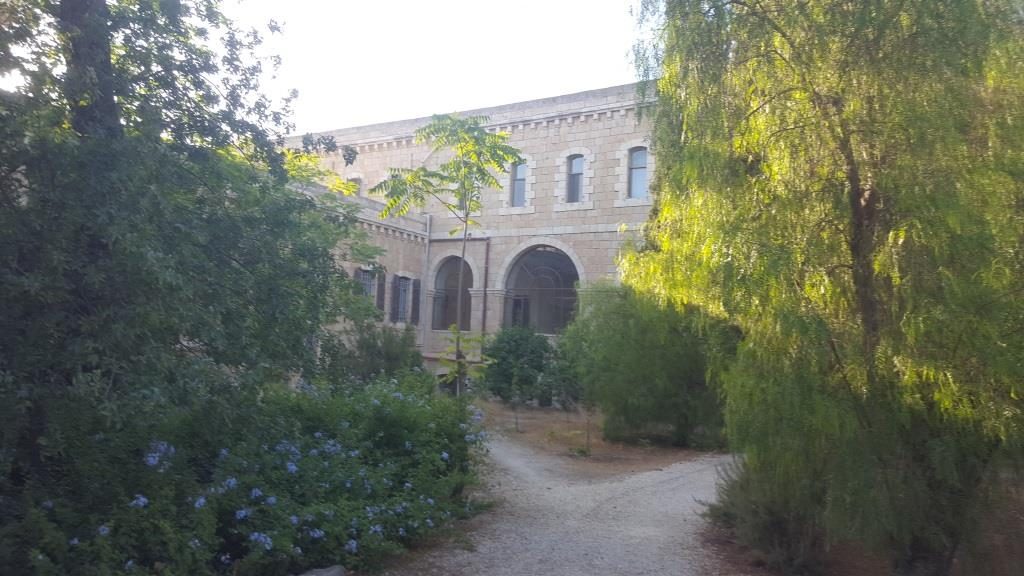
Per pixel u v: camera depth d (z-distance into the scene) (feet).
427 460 28.58
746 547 27.25
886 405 20.54
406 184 51.37
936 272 19.43
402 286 92.68
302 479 23.47
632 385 54.39
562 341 68.13
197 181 23.32
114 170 19.13
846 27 21.65
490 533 28.58
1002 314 18.84
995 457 20.21
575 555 26.17
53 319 18.25
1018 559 20.56
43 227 18.78
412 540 25.80
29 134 18.94
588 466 46.14
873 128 20.84
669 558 26.22
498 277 92.27
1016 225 19.90
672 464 47.60
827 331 19.98
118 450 19.69
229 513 20.81
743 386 22.07
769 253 20.17
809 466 21.54
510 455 48.19
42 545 16.55
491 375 68.13
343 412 28.71
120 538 17.66
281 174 26.17
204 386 20.18
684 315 34.17
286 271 24.31
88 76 20.79
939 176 19.86
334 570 21.38
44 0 22.09
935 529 20.77
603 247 85.97
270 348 23.54
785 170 21.84
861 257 21.01
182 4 24.20
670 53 25.45
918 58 20.94
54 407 18.52
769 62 22.80
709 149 22.88
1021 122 20.59
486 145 50.44
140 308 18.24
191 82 24.49
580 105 87.92
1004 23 21.84
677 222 24.26
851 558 26.53
